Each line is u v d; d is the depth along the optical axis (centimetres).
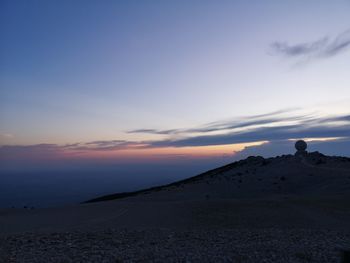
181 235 1559
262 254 1238
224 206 2412
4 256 1209
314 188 3912
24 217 2283
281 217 2161
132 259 1168
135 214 2262
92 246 1352
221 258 1182
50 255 1222
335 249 1302
